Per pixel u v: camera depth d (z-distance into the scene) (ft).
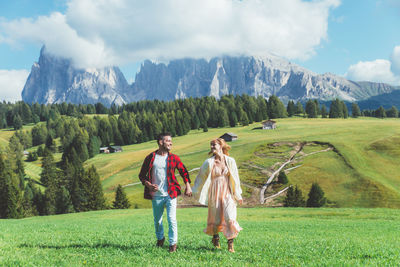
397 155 277.03
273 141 359.25
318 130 431.02
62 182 359.05
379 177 240.53
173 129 600.39
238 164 298.76
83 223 71.46
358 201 210.79
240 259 21.97
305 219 88.79
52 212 271.69
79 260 21.20
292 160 296.30
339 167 265.34
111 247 26.02
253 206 217.97
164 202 24.22
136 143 607.37
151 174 24.11
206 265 19.76
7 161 390.01
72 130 619.26
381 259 21.66
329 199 219.20
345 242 31.76
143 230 45.47
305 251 25.20
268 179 260.21
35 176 411.95
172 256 22.41
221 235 35.22
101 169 384.68
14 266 19.35
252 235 40.19
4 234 38.19
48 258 21.71
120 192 223.92
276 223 71.51
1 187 211.41
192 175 286.87
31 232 43.01
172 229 23.89
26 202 258.37
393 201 203.31
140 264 19.85
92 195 232.32
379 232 51.01
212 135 540.93
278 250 25.45
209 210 25.14
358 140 326.03
